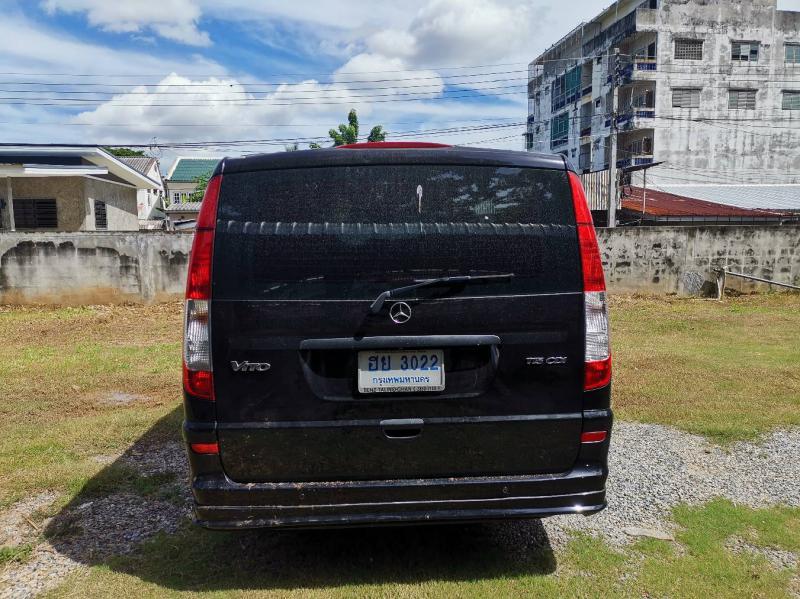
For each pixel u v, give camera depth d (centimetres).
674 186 3142
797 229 1376
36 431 466
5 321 1079
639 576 265
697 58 3622
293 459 242
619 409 516
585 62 4172
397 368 245
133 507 335
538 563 276
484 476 249
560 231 251
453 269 244
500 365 246
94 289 1239
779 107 3719
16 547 291
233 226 242
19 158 1797
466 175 249
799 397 547
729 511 327
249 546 292
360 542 296
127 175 2077
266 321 239
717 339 870
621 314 1132
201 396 239
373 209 244
